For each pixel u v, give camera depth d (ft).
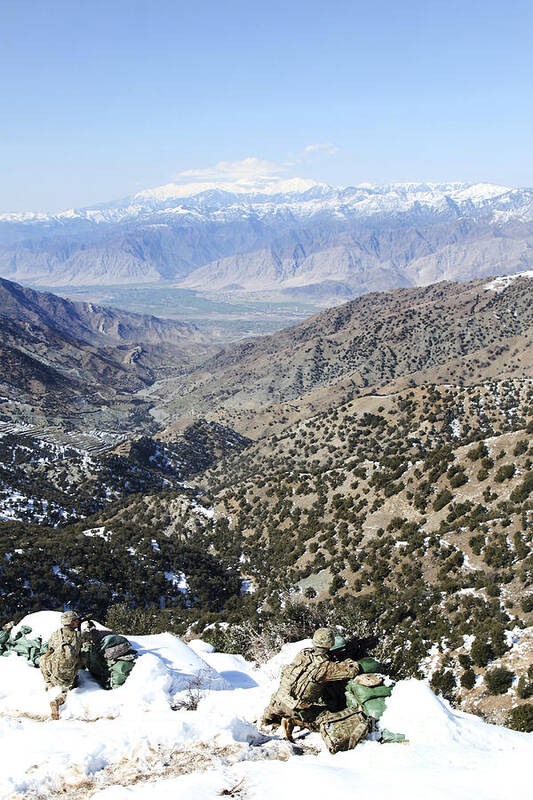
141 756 20.71
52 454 472.44
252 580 205.16
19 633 35.04
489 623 111.04
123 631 84.58
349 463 248.93
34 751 21.40
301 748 21.66
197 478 478.18
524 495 167.43
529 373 628.28
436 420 344.08
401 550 167.43
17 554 169.58
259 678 36.63
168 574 192.65
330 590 167.02
